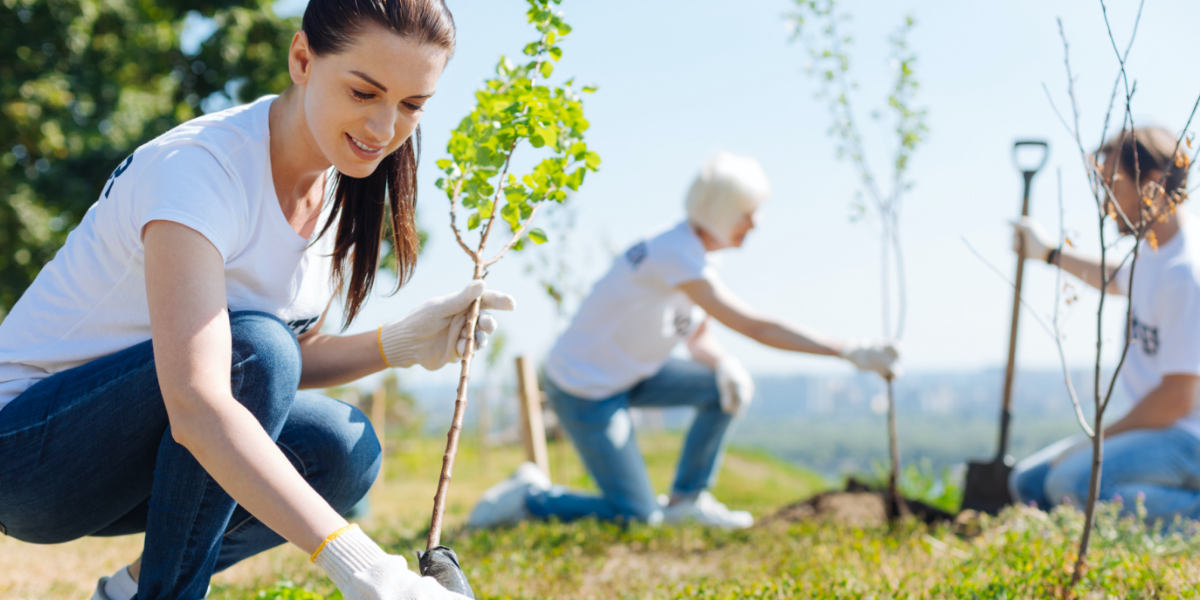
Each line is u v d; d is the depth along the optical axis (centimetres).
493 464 1048
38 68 1150
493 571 297
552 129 197
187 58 1330
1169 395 338
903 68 383
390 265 600
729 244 418
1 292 1154
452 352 189
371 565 132
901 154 382
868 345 381
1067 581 220
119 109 1194
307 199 183
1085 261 374
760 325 389
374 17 147
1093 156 213
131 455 163
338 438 184
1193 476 336
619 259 427
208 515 159
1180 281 335
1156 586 218
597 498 423
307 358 199
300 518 133
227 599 262
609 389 423
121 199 157
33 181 1133
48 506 166
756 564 306
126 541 407
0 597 274
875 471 588
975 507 416
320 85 155
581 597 270
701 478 450
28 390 166
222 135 161
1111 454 352
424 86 155
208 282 145
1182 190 209
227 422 135
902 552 300
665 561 332
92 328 170
